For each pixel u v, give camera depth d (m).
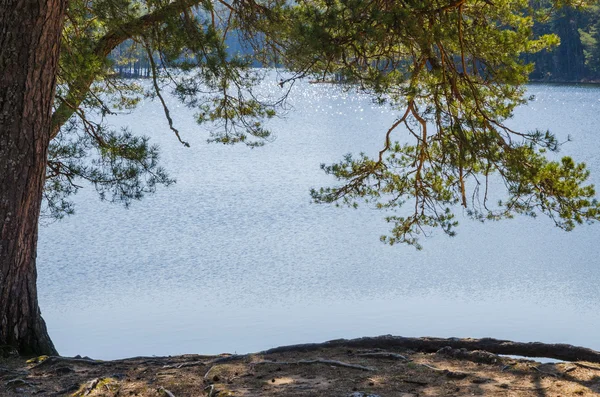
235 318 15.93
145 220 31.28
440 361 5.97
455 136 9.10
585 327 14.89
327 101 134.88
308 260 23.41
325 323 15.52
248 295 18.39
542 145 9.11
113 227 29.58
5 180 6.94
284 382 5.48
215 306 17.11
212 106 9.73
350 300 17.81
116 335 14.52
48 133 7.18
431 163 10.31
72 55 8.38
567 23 111.81
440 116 9.33
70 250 24.89
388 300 18.05
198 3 8.64
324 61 8.19
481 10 9.42
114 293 18.73
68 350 13.40
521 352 6.11
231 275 20.91
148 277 20.83
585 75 138.25
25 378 6.10
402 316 16.41
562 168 9.16
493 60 9.15
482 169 9.32
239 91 9.16
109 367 6.38
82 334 14.59
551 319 15.93
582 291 18.77
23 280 7.23
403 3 8.12
